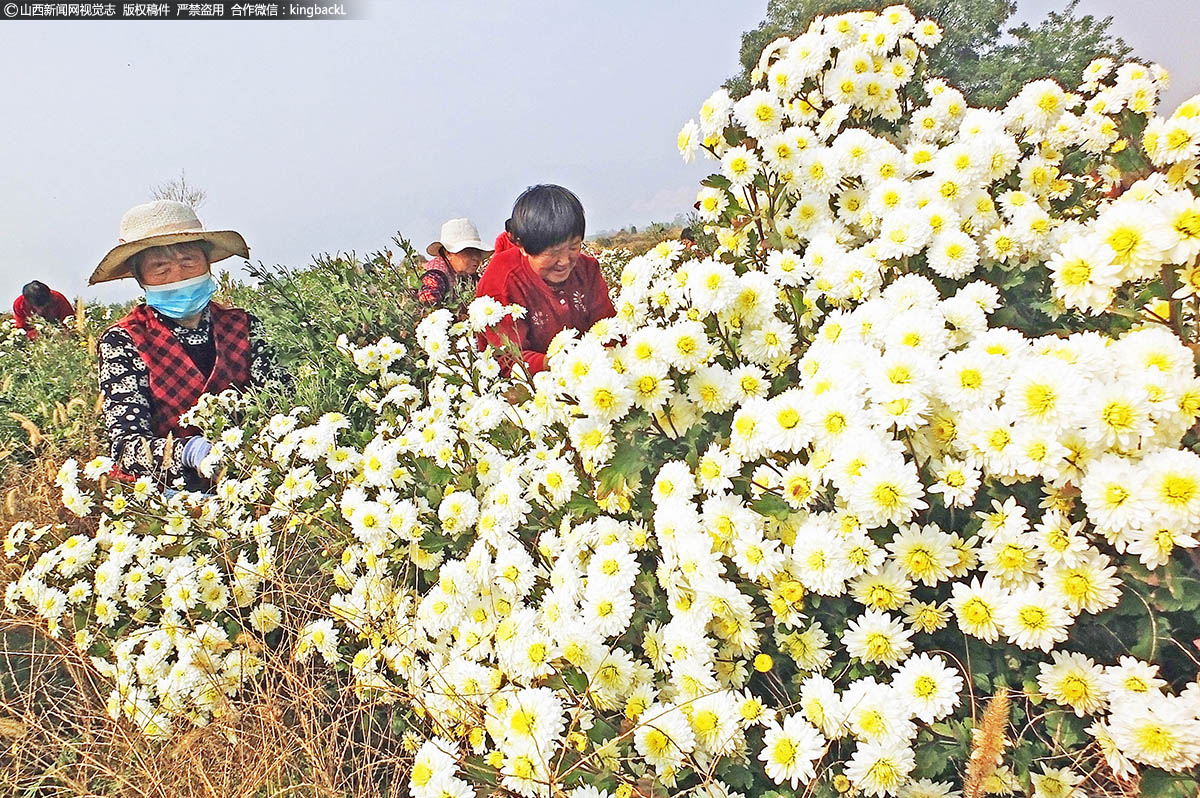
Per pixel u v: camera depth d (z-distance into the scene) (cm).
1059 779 111
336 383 330
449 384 239
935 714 114
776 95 215
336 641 200
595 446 153
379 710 195
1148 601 111
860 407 127
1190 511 99
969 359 122
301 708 179
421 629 187
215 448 269
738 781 128
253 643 203
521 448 212
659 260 186
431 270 431
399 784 165
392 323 372
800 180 197
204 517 241
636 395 151
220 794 165
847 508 126
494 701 154
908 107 231
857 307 162
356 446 268
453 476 209
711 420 157
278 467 251
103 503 254
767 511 132
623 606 144
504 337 207
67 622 223
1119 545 105
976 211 183
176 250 322
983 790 104
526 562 168
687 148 215
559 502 176
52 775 180
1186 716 97
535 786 133
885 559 126
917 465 128
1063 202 210
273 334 369
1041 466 111
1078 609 109
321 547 239
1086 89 232
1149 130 163
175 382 325
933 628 121
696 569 132
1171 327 125
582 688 141
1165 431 110
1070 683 111
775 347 159
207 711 193
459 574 179
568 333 194
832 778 120
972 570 125
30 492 320
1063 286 133
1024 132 221
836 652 133
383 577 209
